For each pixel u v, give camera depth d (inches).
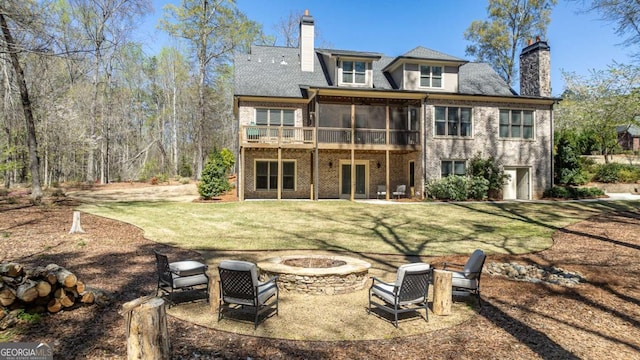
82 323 198.8
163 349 153.9
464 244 438.9
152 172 1469.0
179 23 1219.2
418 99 828.0
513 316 225.5
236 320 215.6
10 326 190.1
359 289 280.1
